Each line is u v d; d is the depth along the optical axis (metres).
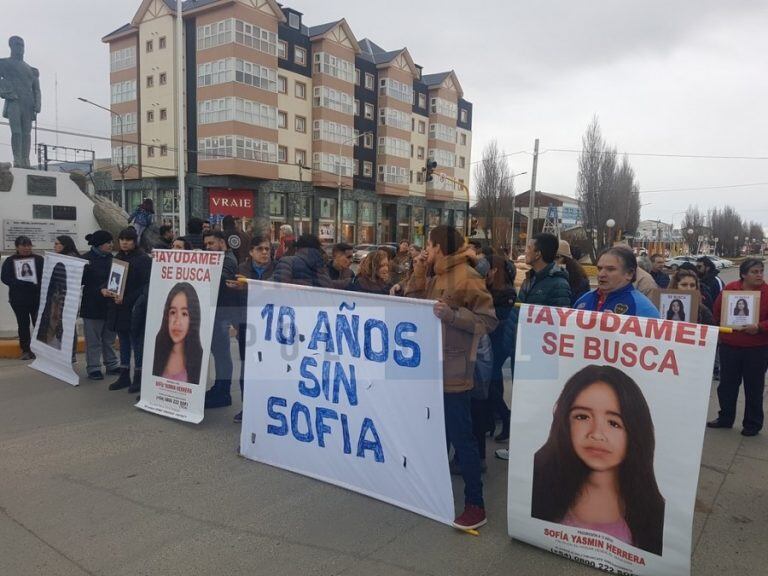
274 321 4.25
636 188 47.28
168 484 4.00
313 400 4.05
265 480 4.07
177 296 5.39
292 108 42.56
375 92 50.28
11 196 12.52
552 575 2.95
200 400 5.21
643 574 2.86
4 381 6.74
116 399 6.04
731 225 90.19
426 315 3.45
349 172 46.97
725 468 4.56
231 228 7.67
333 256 6.10
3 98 14.20
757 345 5.29
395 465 3.67
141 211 12.50
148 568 2.97
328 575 2.93
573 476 3.05
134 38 40.84
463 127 61.91
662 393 2.80
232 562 3.04
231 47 37.00
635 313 3.34
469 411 3.49
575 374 3.03
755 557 3.22
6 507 3.63
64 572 2.92
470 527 3.38
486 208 44.38
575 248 7.73
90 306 6.73
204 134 38.72
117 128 42.75
